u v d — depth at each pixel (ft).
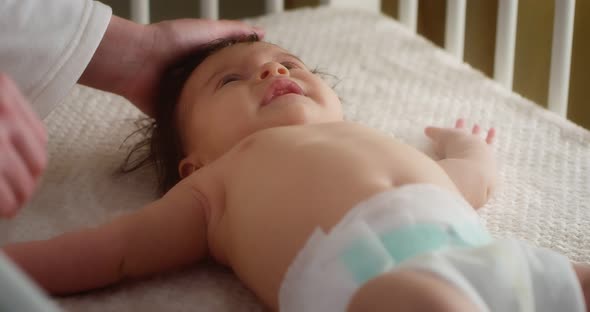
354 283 2.33
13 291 1.49
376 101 4.18
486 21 5.17
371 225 2.42
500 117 4.10
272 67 3.29
